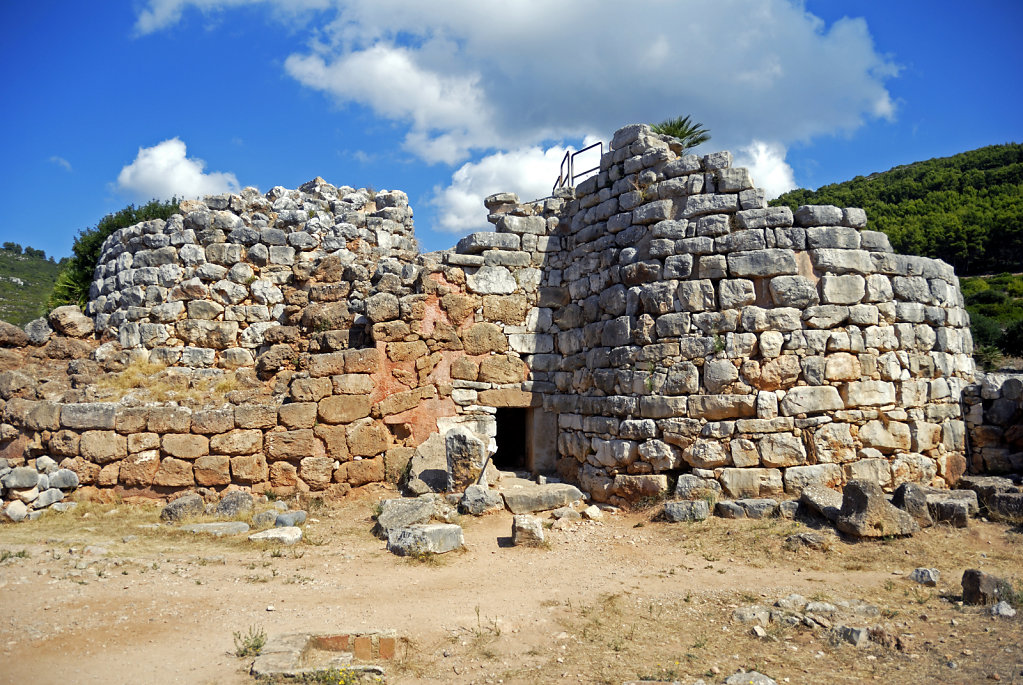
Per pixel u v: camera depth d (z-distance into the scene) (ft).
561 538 37.99
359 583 30.30
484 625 25.14
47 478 43.06
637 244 46.37
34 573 29.66
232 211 60.39
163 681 20.63
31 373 51.21
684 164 45.06
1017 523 37.09
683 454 41.78
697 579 30.86
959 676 20.92
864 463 41.19
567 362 52.11
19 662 21.70
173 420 44.39
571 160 57.47
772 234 42.34
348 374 47.09
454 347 51.19
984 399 46.78
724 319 41.83
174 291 56.34
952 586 29.55
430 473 45.85
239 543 36.58
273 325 56.95
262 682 20.48
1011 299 136.56
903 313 44.11
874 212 191.62
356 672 21.22
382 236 63.26
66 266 87.20
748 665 22.13
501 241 53.93
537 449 52.95
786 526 36.17
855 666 22.04
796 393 40.81
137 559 32.65
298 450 45.37
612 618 26.17
